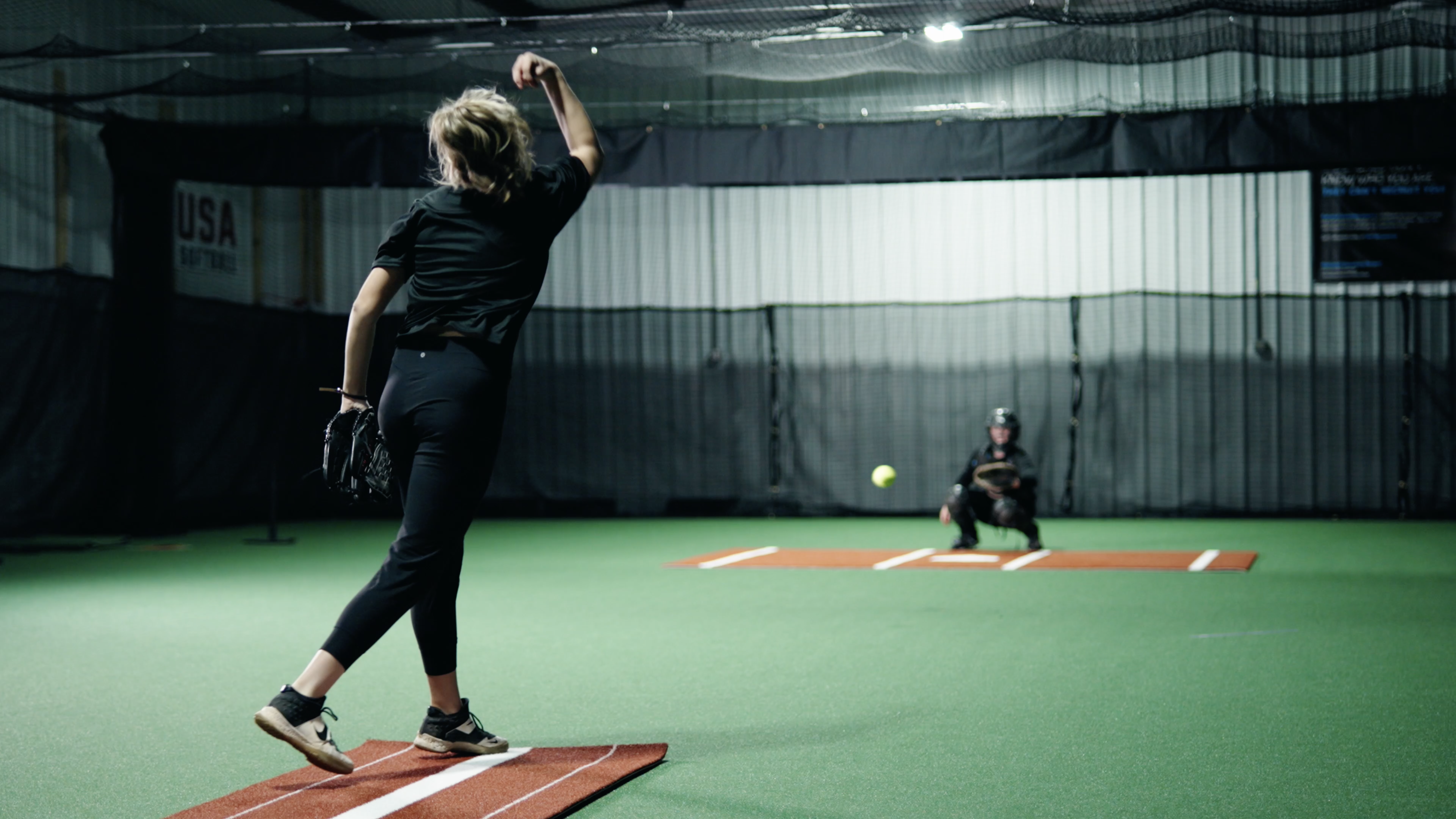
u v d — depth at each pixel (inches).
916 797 102.0
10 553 352.5
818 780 107.6
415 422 101.7
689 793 103.5
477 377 101.7
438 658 112.6
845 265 515.5
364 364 104.7
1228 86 459.5
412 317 104.2
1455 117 301.3
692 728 129.5
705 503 509.7
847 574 284.5
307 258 521.3
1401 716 131.0
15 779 110.9
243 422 460.8
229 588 269.6
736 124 408.2
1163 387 477.1
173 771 113.6
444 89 350.6
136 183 388.8
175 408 426.9
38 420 383.6
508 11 373.1
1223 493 470.9
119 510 395.2
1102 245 490.0
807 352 508.1
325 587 271.6
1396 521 443.5
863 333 504.4
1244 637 185.6
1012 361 491.2
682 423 515.2
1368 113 307.3
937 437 497.7
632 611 227.1
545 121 354.3
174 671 168.7
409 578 100.0
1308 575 270.1
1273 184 471.2
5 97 328.2
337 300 526.0
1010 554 327.9
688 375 515.5
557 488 520.1
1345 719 130.3
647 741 123.5
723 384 513.0
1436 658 166.1
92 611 232.7
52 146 414.9
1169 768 111.0
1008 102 461.7
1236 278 474.9
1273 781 106.1
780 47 341.1
